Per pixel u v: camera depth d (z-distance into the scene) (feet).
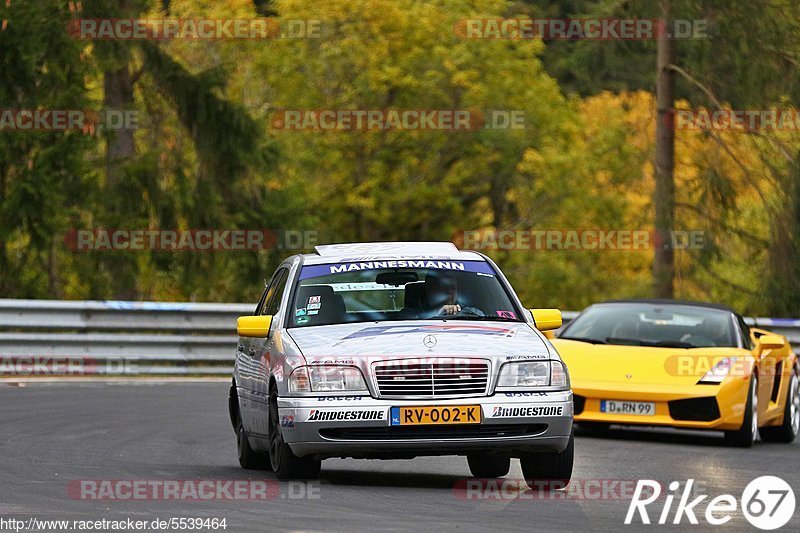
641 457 128.26
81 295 335.47
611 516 85.92
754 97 312.29
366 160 488.44
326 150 472.03
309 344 99.45
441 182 487.61
